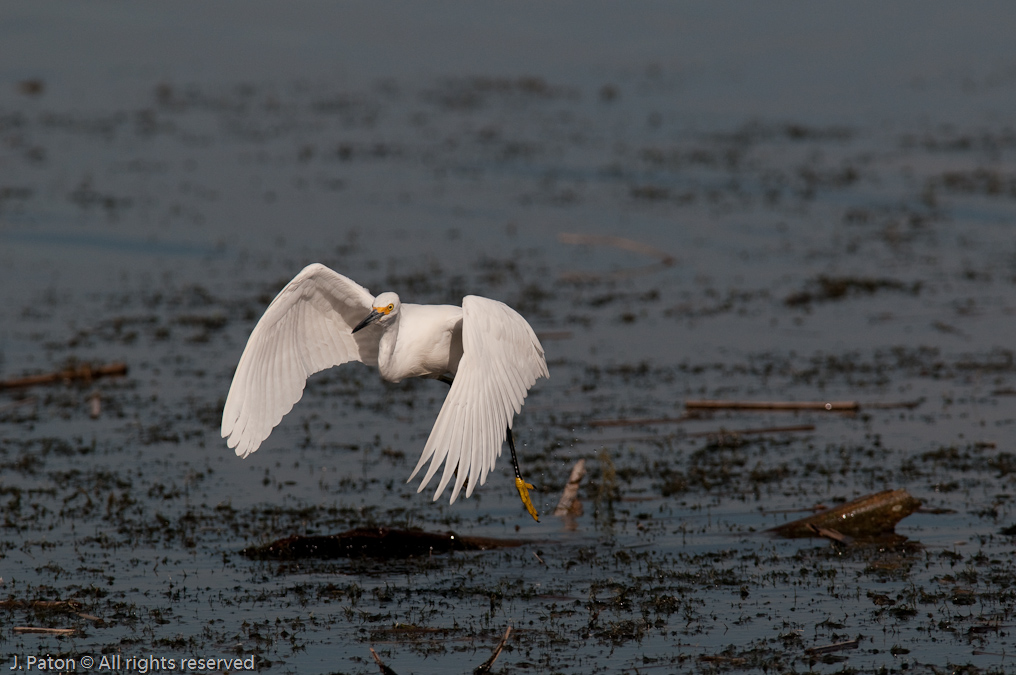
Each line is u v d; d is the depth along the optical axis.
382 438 14.27
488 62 43.88
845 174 28.78
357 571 10.29
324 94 39.94
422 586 9.90
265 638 8.81
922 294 20.17
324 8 50.62
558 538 11.01
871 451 13.09
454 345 9.77
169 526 11.39
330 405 15.73
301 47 45.88
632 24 47.72
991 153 30.33
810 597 9.39
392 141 33.28
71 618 9.20
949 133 32.75
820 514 10.91
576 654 8.46
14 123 35.44
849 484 12.09
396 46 46.03
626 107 37.34
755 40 45.06
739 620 8.98
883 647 8.38
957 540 10.50
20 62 42.91
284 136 34.00
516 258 22.89
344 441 14.17
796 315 19.31
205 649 8.63
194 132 34.50
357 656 8.49
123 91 39.94
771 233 24.42
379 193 27.86
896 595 9.35
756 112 36.25
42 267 22.45
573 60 43.69
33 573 10.16
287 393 8.78
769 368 16.59
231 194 27.75
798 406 14.73
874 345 17.55
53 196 27.33
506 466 13.30
